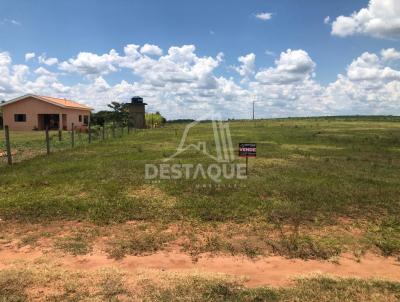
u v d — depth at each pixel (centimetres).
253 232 661
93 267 526
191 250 588
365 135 2828
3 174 1141
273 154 1647
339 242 625
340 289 460
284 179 1076
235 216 739
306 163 1403
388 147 2011
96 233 649
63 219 719
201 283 466
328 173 1184
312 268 536
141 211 764
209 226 686
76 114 4497
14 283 462
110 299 427
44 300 426
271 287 462
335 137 2619
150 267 529
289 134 2930
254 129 3744
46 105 4150
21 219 716
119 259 554
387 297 443
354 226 700
